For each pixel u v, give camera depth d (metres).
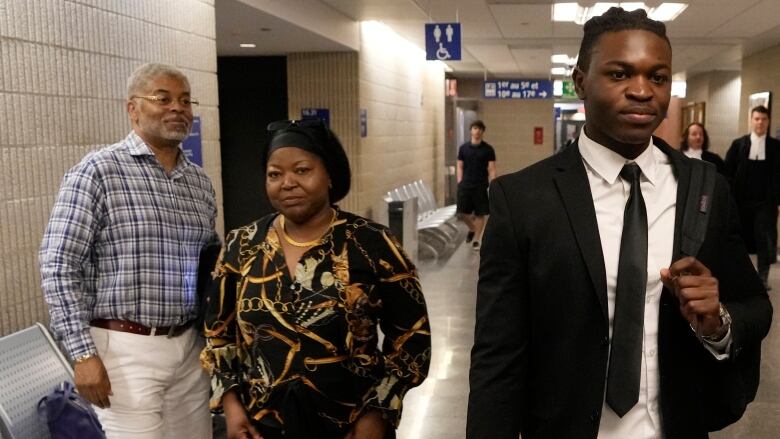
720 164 6.99
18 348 2.70
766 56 12.15
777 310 6.19
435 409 4.03
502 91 17.81
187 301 2.51
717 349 1.41
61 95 3.13
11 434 2.45
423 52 13.78
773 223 7.00
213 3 4.69
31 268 2.95
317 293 1.83
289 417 1.80
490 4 8.14
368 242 1.89
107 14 3.46
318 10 7.46
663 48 1.40
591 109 1.45
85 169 2.38
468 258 9.22
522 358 1.52
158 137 2.50
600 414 1.44
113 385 2.40
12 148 2.85
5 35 2.80
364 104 9.34
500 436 1.48
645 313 1.44
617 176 1.48
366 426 1.88
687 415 1.45
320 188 1.88
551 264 1.46
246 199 9.75
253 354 1.87
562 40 11.54
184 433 2.61
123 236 2.41
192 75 4.38
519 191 1.52
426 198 11.57
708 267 1.46
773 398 4.10
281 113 9.55
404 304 1.93
